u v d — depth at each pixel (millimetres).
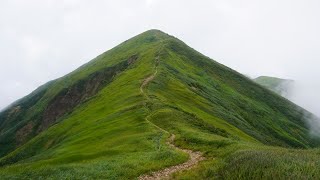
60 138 95000
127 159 41469
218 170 31375
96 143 60844
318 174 24297
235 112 148500
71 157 48094
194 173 33312
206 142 50969
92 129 75438
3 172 39844
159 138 56062
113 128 68750
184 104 102938
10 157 112688
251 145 48812
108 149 50812
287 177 24000
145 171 36562
